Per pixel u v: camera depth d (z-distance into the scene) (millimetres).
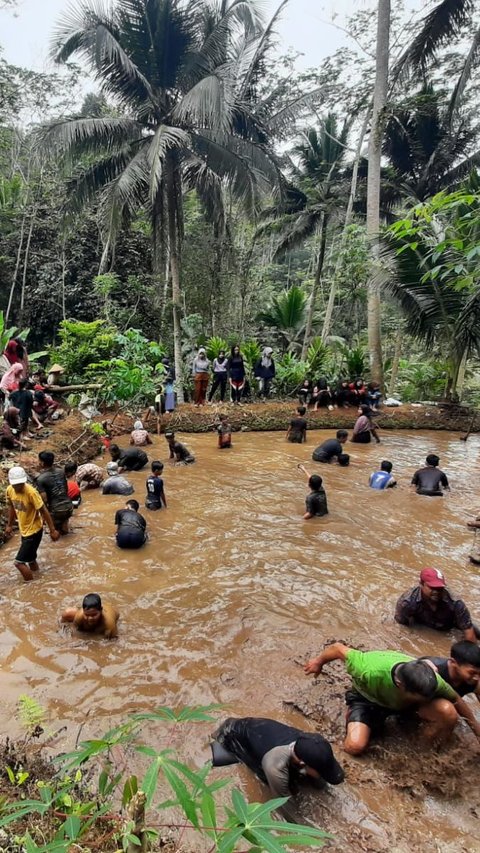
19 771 2807
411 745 3240
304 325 22859
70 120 13469
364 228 16703
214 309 20891
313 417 15016
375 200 16484
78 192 14766
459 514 7734
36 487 6695
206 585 5301
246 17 14445
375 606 4980
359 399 15938
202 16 14148
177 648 4242
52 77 17000
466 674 3182
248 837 1463
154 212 15625
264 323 22078
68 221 15188
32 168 17547
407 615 4594
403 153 19797
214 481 9125
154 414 13875
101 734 3283
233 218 22938
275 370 17172
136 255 18062
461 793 2900
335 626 4621
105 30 12844
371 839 2627
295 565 5809
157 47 13805
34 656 4105
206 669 3986
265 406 15297
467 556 6227
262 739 2914
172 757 3121
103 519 7113
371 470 10289
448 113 17188
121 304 17406
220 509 7621
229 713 3527
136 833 1668
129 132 14070
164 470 9828
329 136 18891
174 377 16938
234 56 16859
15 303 18781
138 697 3658
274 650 4234
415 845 2604
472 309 13805
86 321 17578
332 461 10844
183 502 7922
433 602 4480
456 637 4500
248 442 12859
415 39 15797
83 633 4402
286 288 33031
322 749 2732
